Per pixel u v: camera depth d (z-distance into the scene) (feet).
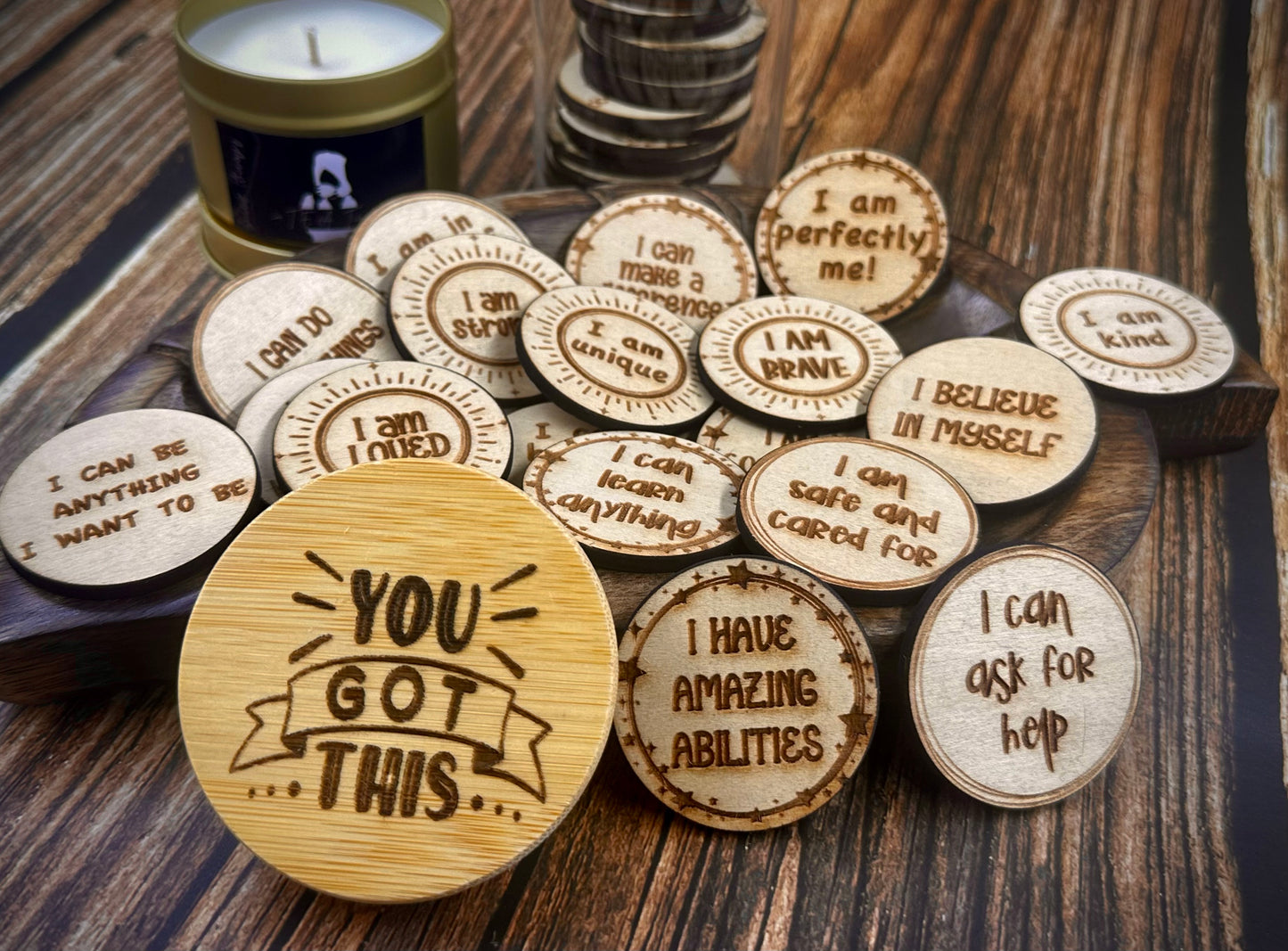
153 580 0.54
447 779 0.49
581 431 0.63
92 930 0.50
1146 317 0.69
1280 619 0.64
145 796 0.55
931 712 0.53
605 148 0.77
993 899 0.52
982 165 0.91
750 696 0.53
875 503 0.58
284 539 0.51
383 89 0.69
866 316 0.69
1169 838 0.55
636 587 0.56
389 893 0.48
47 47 0.98
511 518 0.51
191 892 0.51
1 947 0.49
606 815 0.54
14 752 0.56
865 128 0.94
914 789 0.56
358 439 0.58
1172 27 1.05
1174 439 0.70
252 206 0.73
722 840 0.54
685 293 0.71
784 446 0.60
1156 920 0.52
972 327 0.70
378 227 0.70
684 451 0.60
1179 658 0.62
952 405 0.63
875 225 0.72
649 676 0.53
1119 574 0.58
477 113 0.96
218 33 0.75
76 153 0.88
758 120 0.85
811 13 1.06
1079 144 0.93
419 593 0.50
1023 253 0.84
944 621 0.54
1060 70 1.01
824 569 0.55
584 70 0.78
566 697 0.49
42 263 0.80
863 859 0.53
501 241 0.69
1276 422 0.75
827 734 0.53
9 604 0.54
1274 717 0.60
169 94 0.94
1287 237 0.86
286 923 0.51
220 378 0.64
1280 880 0.53
